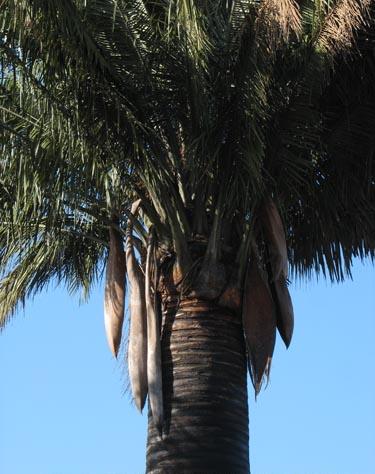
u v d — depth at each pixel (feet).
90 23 42.88
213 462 44.29
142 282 47.80
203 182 47.60
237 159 46.19
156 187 47.34
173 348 46.37
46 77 43.80
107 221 50.34
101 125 45.42
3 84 44.96
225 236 48.06
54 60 43.34
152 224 48.42
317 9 44.29
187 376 45.75
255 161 44.80
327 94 51.37
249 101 44.80
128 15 44.65
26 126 45.96
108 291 48.83
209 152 46.37
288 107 46.91
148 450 45.29
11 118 46.52
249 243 48.11
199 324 46.65
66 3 41.11
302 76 46.06
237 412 45.88
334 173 52.26
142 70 45.14
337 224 53.62
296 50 45.75
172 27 44.83
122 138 46.14
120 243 50.03
